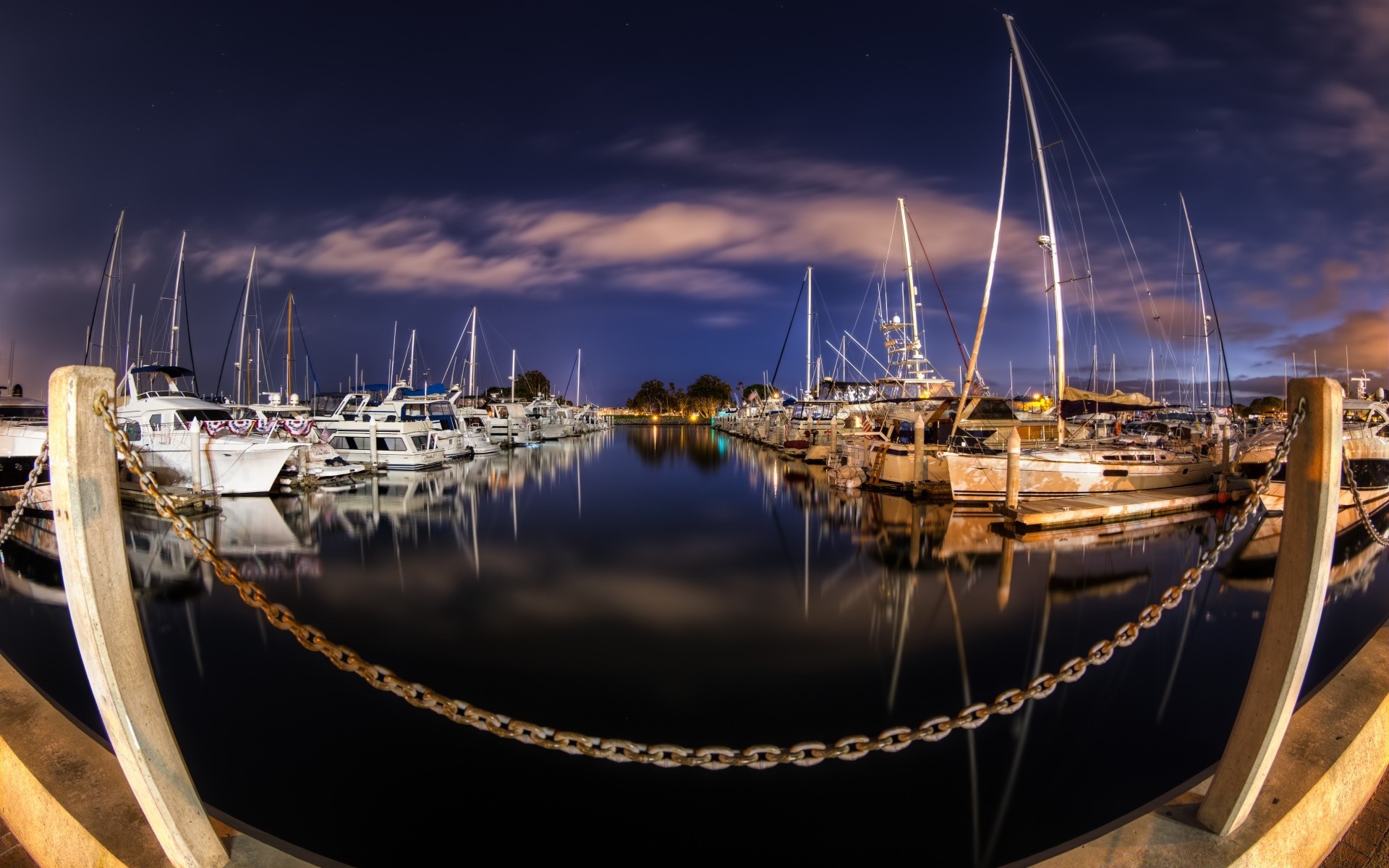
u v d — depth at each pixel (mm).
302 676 8078
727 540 17078
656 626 10219
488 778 5824
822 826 5188
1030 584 12789
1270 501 18938
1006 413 27625
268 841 3971
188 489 22094
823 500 24281
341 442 34281
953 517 20234
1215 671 8359
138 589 12086
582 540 17000
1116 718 7012
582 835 5090
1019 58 23703
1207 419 36188
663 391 160125
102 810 3492
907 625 10281
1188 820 3486
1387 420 20891
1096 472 22109
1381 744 4301
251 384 45406
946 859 4812
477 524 19312
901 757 6152
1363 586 12406
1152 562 14500
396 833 5113
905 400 28781
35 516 18328
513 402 59500
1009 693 3689
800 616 10750
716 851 4910
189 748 6344
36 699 4652
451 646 9297
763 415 65188
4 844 3867
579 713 7230
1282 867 3406
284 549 15867
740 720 7070
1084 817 5301
